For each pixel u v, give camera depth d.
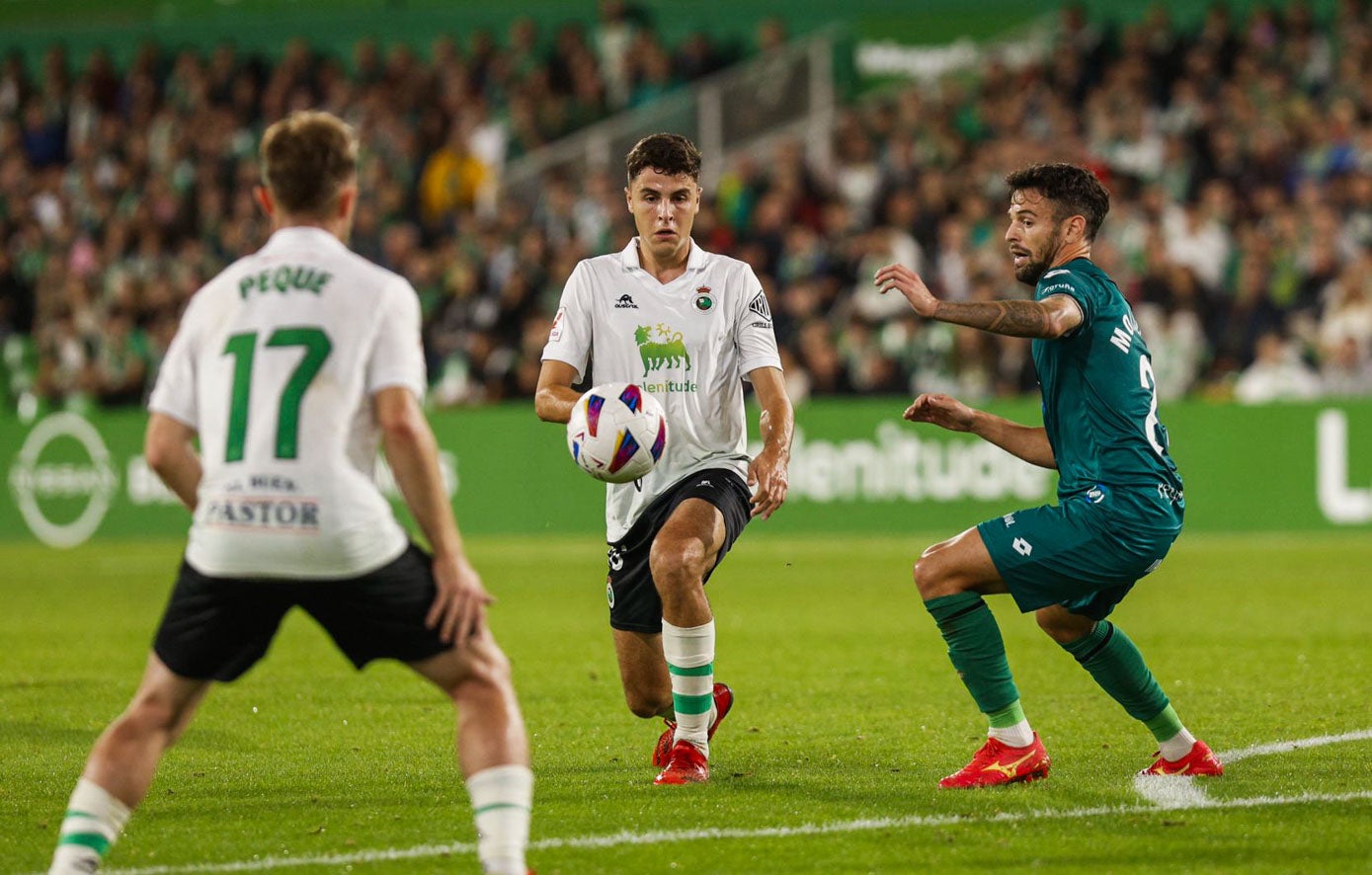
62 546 62.66
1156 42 76.38
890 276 16.95
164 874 14.60
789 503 59.91
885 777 19.00
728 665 29.64
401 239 72.19
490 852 12.84
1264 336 61.59
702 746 19.08
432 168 77.06
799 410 59.81
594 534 60.91
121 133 83.25
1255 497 57.50
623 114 78.88
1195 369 61.56
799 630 34.78
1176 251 65.81
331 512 12.80
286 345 12.95
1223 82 74.31
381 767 20.03
